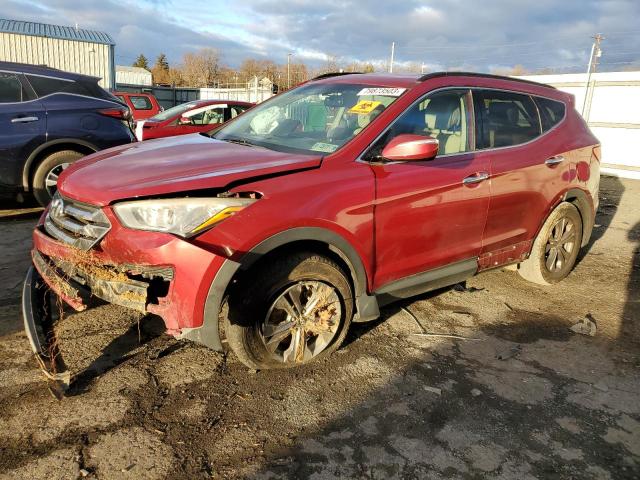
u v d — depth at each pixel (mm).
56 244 2902
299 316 3025
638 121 12203
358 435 2627
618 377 3314
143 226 2627
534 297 4559
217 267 2602
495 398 3008
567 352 3607
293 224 2797
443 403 2930
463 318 4035
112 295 2703
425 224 3449
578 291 4766
